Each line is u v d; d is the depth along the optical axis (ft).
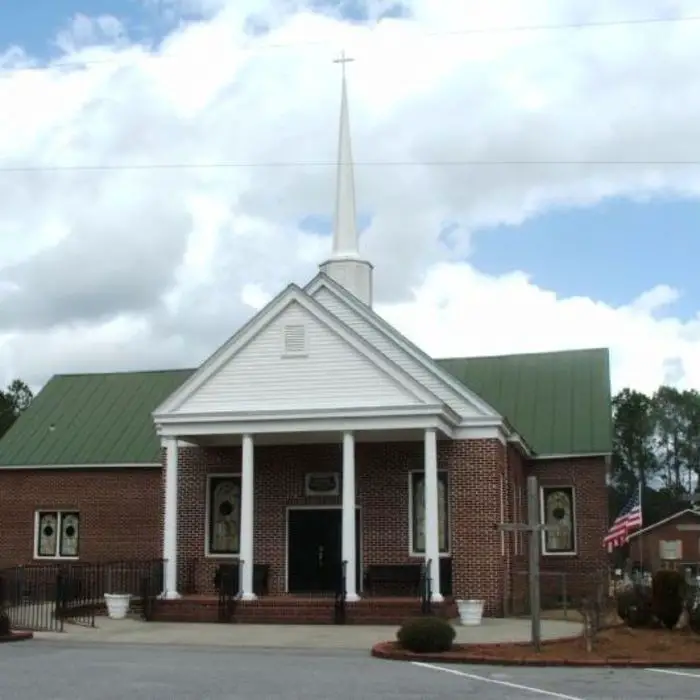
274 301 92.43
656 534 171.12
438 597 84.64
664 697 42.70
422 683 47.32
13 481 122.01
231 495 100.58
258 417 90.02
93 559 117.08
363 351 90.02
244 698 41.78
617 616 78.38
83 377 135.13
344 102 111.65
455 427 93.40
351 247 108.37
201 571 99.09
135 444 120.47
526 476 113.19
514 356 128.57
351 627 81.82
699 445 330.54
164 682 47.26
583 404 118.11
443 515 94.58
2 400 276.82
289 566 97.40
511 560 98.89
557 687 46.19
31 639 72.38
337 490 97.35
